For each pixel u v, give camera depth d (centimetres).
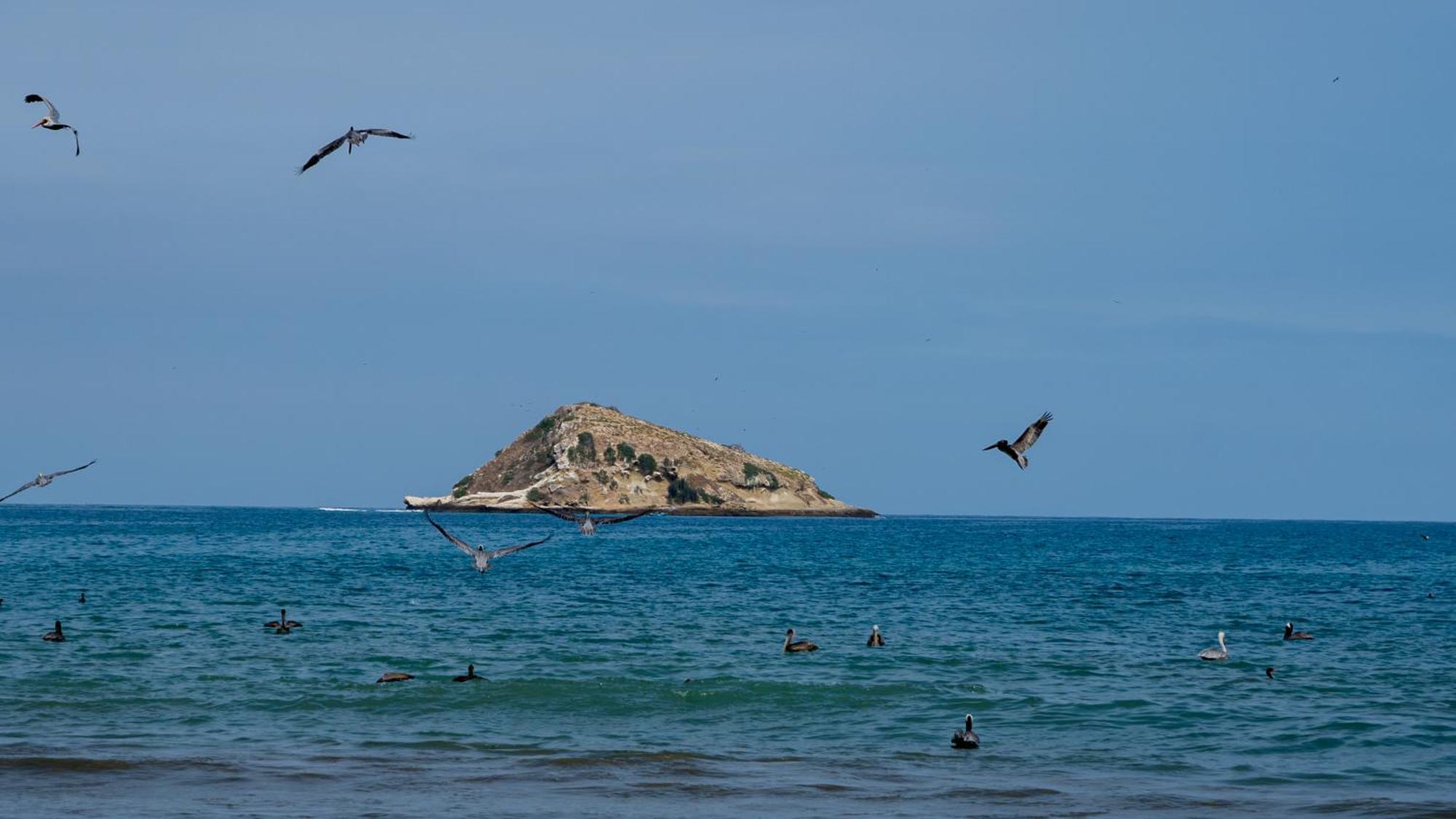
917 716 3669
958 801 2733
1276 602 7600
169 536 17650
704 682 4106
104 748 3139
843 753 3212
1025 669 4500
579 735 3403
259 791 2747
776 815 2606
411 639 5181
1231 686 4162
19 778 2817
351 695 3878
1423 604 7512
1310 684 4216
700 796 2756
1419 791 2853
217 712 3616
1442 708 3772
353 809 2612
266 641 5056
